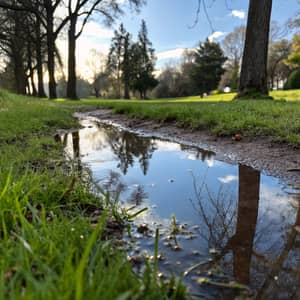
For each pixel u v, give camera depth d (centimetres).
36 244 110
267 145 353
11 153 303
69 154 375
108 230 161
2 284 77
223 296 110
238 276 121
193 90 4688
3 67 3594
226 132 425
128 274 98
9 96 994
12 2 1889
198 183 252
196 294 111
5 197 148
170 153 388
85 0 2000
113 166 318
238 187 239
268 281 118
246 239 153
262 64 916
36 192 182
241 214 185
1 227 135
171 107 677
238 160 326
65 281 84
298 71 2722
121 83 4756
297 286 115
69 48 2033
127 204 205
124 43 4444
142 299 91
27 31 2445
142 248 144
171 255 138
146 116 691
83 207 191
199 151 388
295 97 1316
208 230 164
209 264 130
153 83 4581
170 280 108
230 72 4447
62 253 109
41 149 350
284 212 187
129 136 545
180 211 192
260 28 896
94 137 538
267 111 493
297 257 135
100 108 1088
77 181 220
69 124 674
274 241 150
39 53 2594
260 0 881
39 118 649
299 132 359
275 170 277
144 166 318
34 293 77
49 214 164
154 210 194
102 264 100
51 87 2159
